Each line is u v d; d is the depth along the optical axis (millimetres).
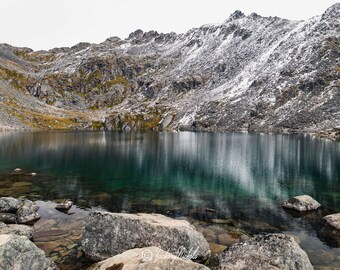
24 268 13922
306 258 15031
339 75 186500
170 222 18984
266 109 183250
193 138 120562
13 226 20891
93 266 14578
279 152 73125
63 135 134750
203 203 31328
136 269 12711
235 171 49594
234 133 154875
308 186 39250
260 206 30312
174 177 44781
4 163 56000
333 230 23219
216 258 17578
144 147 84688
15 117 183125
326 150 77125
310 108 168750
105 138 120250
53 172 47969
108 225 18516
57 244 19766
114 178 43875
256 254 15055
